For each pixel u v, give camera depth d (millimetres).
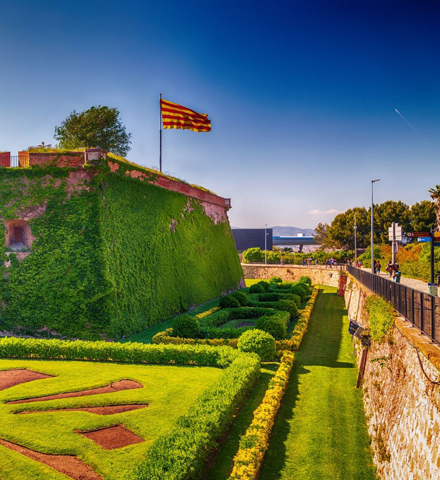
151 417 11141
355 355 17516
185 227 31125
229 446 10086
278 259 69562
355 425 11352
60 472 8578
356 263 49688
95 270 19938
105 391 13055
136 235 23672
